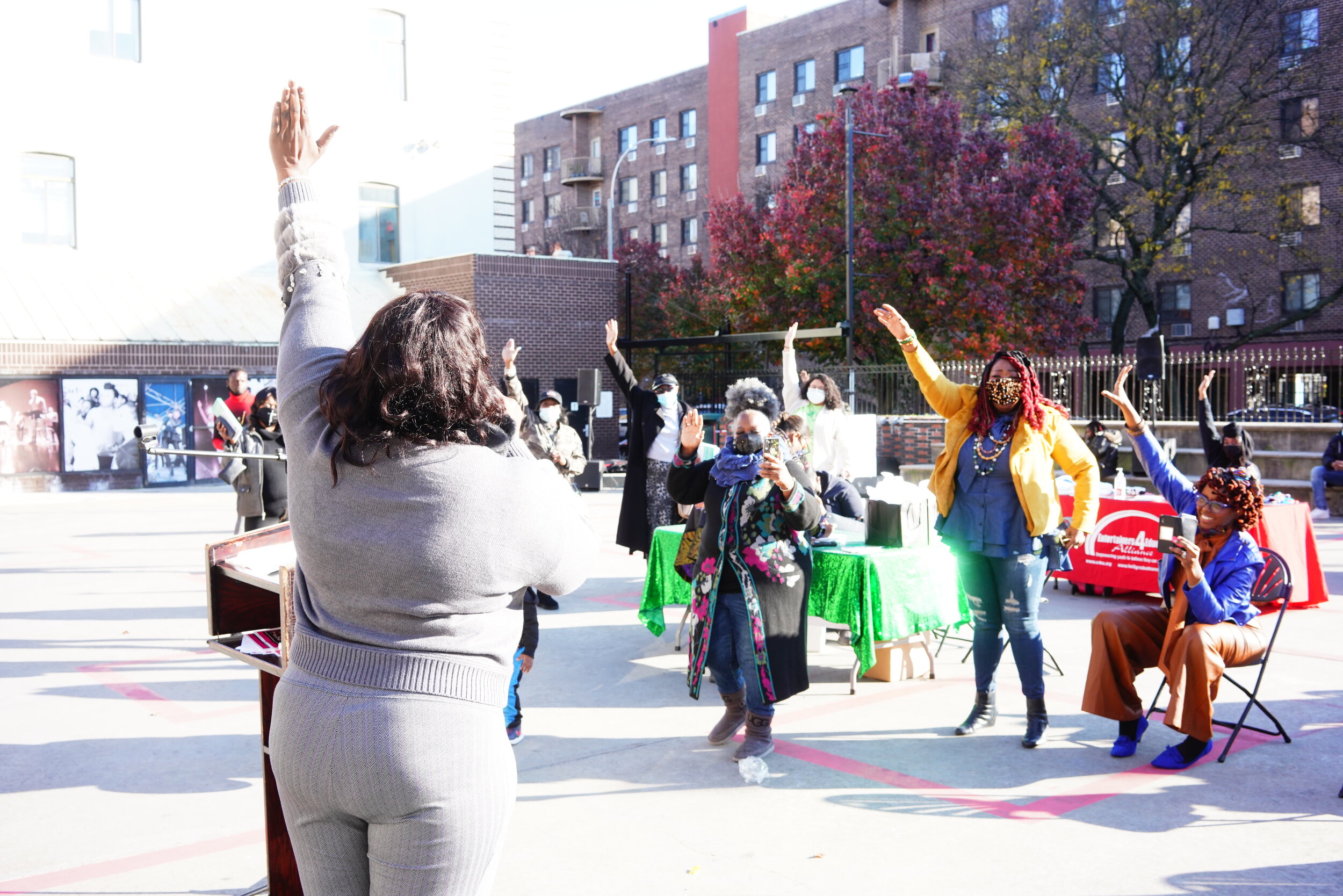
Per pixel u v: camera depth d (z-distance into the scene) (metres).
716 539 5.10
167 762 5.18
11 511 17.31
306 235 2.12
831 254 25.31
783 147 47.72
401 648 1.79
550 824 4.37
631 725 5.79
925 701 6.21
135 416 21.38
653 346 24.55
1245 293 32.97
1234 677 6.59
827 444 9.16
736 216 27.92
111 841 4.21
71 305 21.34
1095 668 5.16
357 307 24.98
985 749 5.32
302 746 1.79
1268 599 5.29
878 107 26.55
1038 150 27.50
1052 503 5.19
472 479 1.81
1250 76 28.83
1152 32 28.61
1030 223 24.36
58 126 22.16
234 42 24.20
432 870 1.79
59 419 20.62
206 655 7.42
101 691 6.48
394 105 26.61
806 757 5.20
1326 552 11.77
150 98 23.19
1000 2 38.50
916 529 6.59
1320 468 15.11
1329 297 29.97
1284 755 5.19
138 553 12.39
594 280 26.33
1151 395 18.28
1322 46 30.31
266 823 3.18
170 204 23.50
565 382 25.50
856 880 3.84
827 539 6.71
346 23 25.81
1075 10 29.59
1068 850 4.09
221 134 24.09
